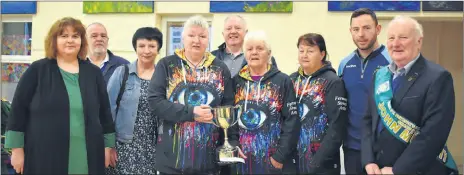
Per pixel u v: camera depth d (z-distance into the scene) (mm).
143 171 2742
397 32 2314
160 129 2646
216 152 2561
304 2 4270
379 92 2418
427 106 2234
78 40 2514
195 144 2502
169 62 2590
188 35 2543
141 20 4504
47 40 2506
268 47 2652
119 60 3445
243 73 2723
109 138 2648
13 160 2412
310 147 2660
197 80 2549
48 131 2373
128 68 2883
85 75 2529
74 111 2438
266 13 4328
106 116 2631
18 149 2408
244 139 2623
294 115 2602
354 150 2734
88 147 2451
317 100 2678
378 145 2375
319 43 2752
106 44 3434
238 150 2580
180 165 2488
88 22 4559
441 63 5453
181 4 4449
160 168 2537
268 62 2734
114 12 4520
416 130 2262
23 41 4715
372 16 2838
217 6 4379
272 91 2621
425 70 2295
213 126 2576
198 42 2529
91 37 3348
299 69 2885
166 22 4566
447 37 5422
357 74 2828
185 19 4535
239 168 2627
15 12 4629
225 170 2738
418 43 2334
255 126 2600
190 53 2564
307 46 2738
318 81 2713
